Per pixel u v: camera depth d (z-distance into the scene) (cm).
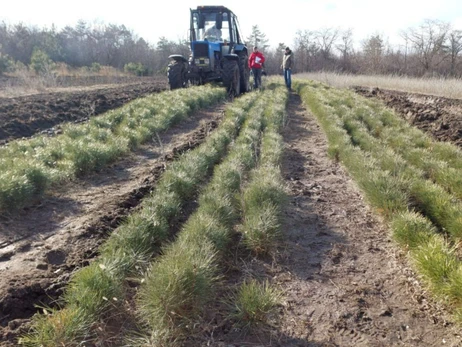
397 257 391
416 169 579
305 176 635
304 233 443
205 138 810
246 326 289
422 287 341
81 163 600
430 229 392
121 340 272
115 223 447
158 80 2847
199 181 575
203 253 332
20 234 417
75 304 277
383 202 464
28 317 291
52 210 479
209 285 308
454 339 282
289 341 281
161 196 461
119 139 727
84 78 2350
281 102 1262
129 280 328
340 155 702
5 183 454
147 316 279
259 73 1889
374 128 899
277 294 319
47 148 634
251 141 732
